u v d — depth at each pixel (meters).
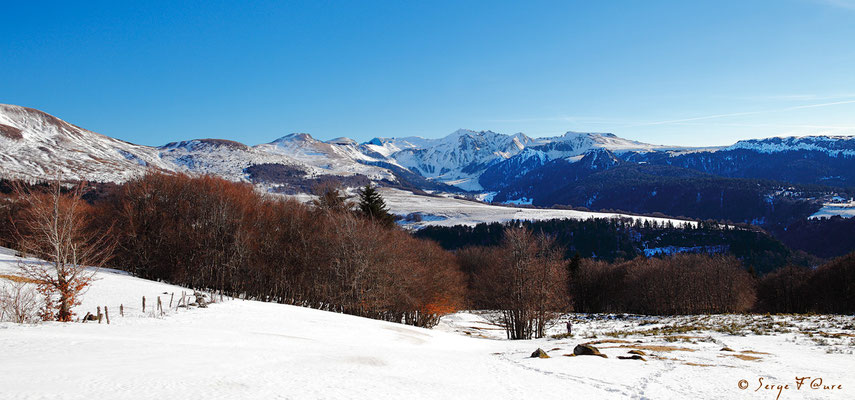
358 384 15.67
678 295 96.12
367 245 57.06
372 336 34.56
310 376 16.52
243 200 71.31
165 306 39.34
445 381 17.61
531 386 17.08
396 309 60.88
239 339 26.12
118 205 69.50
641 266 108.44
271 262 65.50
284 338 28.25
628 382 17.84
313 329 34.53
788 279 103.50
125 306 37.62
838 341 30.11
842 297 88.06
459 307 79.69
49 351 17.97
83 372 14.46
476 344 39.31
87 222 55.94
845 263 88.75
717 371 20.11
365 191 76.38
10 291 32.03
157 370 15.46
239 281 65.81
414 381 17.17
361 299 55.69
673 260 106.75
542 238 57.84
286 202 79.88
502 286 57.97
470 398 14.67
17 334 21.61
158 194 68.94
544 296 54.44
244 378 15.17
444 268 73.31
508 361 24.03
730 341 32.59
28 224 35.34
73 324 26.97
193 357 18.73
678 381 17.97
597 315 91.75
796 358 24.08
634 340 34.50
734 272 93.56
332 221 62.78
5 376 13.39
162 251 67.06
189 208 68.25
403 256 60.38
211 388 13.38
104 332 24.88
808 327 39.47
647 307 103.81
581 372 20.08
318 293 63.47
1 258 52.31
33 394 11.54
